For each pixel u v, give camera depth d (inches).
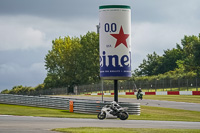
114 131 1099.3
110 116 1662.2
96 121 1529.3
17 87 7367.1
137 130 1146.0
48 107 2400.3
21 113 1985.7
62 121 1481.3
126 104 1947.6
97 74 7337.6
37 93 5693.9
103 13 1855.3
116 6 1844.2
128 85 4916.3
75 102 2095.2
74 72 7741.1
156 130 1155.9
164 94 4210.1
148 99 3459.6
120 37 1852.9
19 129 1133.7
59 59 7726.4
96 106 1967.3
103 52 1867.6
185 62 6309.1
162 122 1561.3
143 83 4756.4
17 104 2667.3
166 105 2699.3
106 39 1856.5
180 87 4279.0
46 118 1633.9
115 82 1923.0
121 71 1863.9
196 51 6008.9
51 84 7573.8
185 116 2017.7
